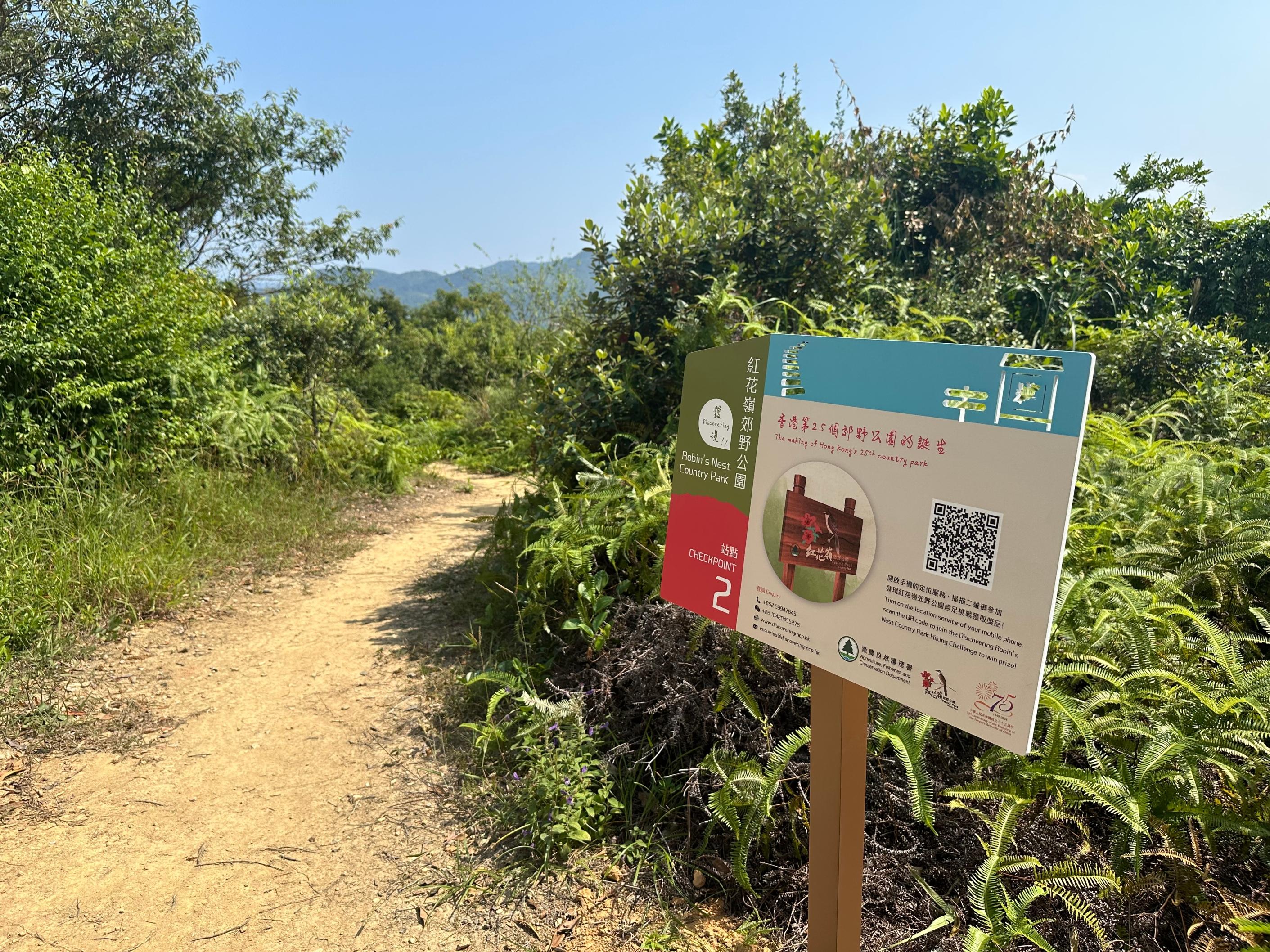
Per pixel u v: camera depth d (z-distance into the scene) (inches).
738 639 102.7
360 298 587.8
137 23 439.5
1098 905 75.1
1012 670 51.5
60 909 90.4
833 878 66.1
